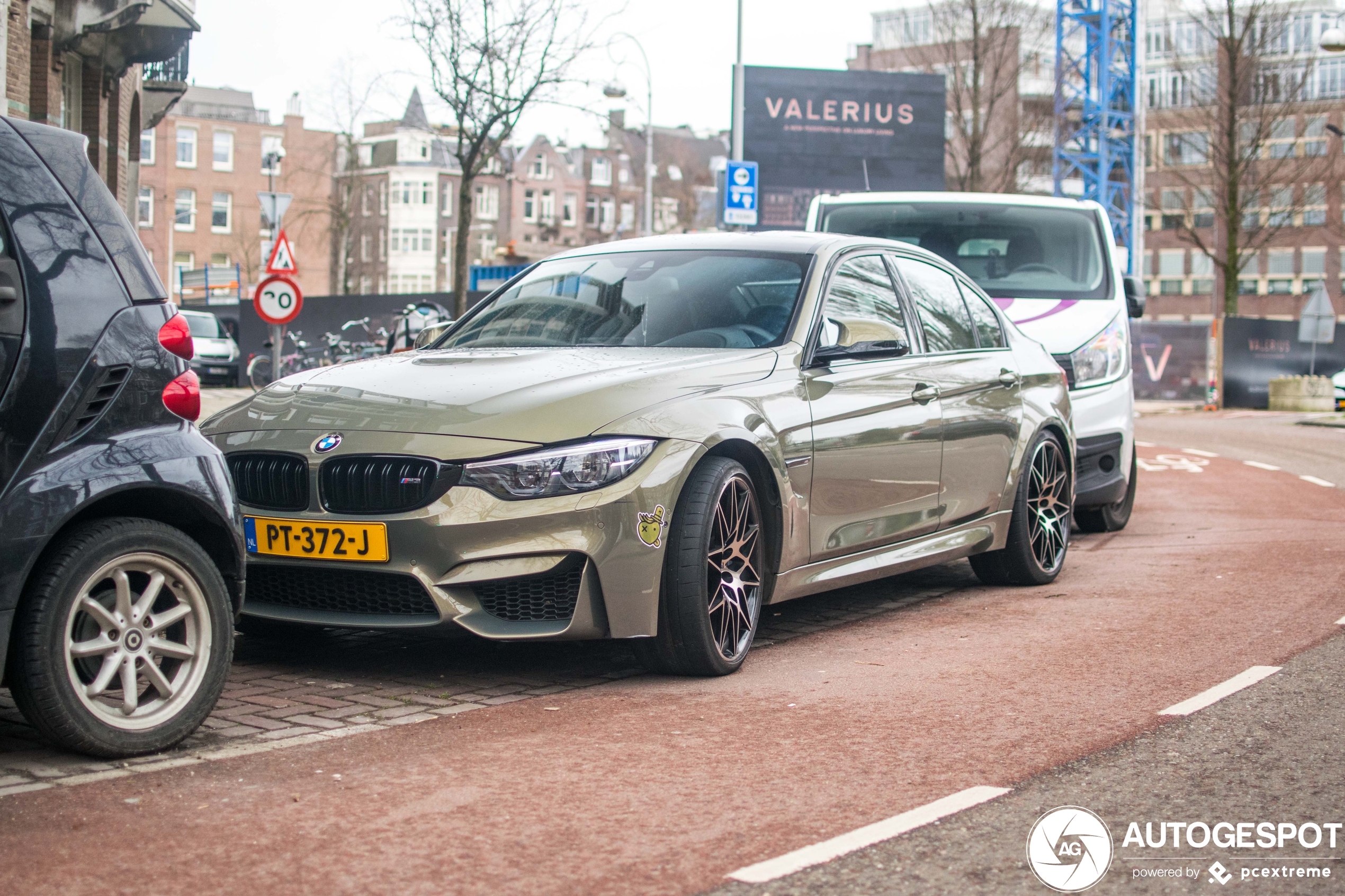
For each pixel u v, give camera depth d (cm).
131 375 396
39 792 361
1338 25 5875
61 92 1916
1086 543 935
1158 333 3331
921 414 624
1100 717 457
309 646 568
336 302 3422
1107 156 5169
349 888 298
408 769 388
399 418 487
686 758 402
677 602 489
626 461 474
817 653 563
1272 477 1420
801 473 544
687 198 11019
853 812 356
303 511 482
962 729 439
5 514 364
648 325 581
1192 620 639
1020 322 945
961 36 4634
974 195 1062
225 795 362
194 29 2047
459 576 463
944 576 785
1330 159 5612
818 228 1046
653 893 298
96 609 384
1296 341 3381
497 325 611
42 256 383
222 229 8856
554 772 387
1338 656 556
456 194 9531
